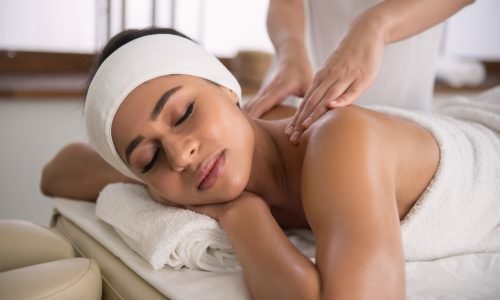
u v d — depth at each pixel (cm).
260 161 96
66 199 128
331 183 76
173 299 77
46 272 82
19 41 238
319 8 149
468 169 97
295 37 137
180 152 83
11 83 216
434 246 96
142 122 86
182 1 255
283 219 105
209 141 85
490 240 103
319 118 92
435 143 95
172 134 85
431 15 113
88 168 126
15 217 219
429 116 106
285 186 99
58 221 122
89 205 123
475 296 84
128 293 84
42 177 134
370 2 140
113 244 97
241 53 257
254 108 124
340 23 147
